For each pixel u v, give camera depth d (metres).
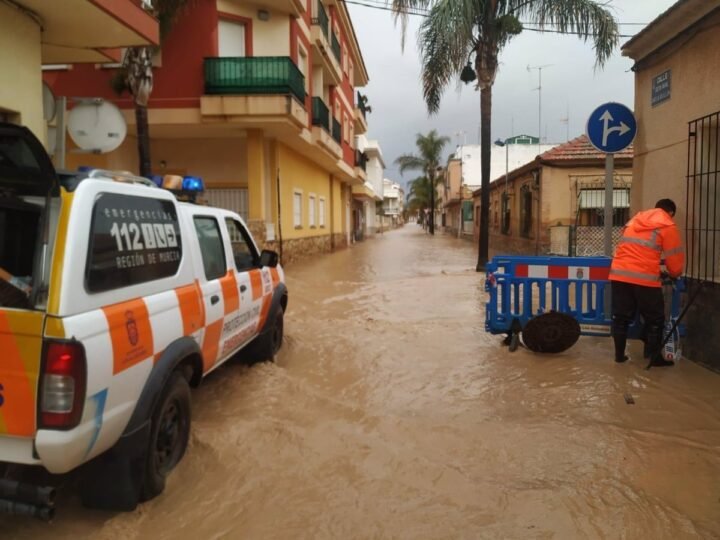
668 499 3.44
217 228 5.01
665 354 6.04
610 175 7.18
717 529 3.12
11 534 3.06
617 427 4.52
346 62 30.28
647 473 3.77
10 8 6.02
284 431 4.43
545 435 4.40
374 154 61.09
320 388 5.68
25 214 2.91
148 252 3.52
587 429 4.50
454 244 35.50
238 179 17.66
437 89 15.36
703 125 5.91
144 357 3.24
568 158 16.59
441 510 3.35
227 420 4.63
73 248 2.75
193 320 3.99
